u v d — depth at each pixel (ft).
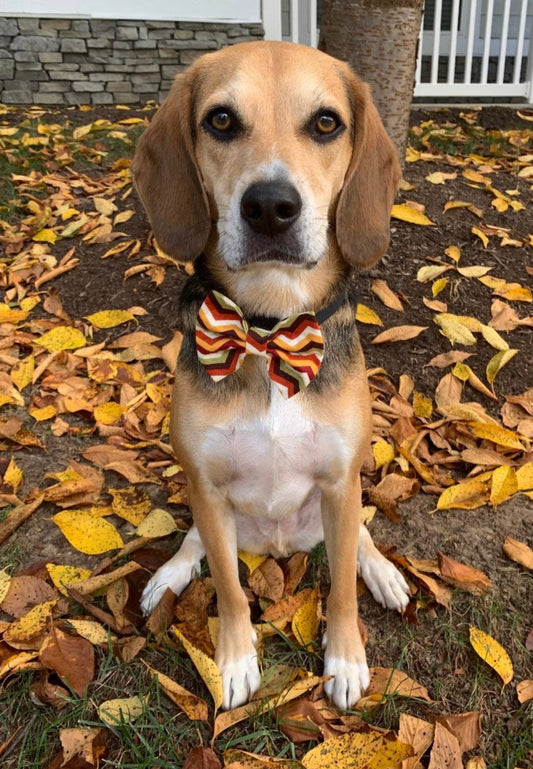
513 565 1.67
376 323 2.40
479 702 1.41
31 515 1.84
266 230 1.25
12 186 3.56
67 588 1.55
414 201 3.01
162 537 1.82
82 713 1.36
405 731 1.31
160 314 2.61
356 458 1.46
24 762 1.29
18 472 1.94
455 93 5.07
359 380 1.48
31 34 4.91
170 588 1.59
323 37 2.83
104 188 3.50
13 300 2.78
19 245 3.12
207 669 1.36
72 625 1.48
